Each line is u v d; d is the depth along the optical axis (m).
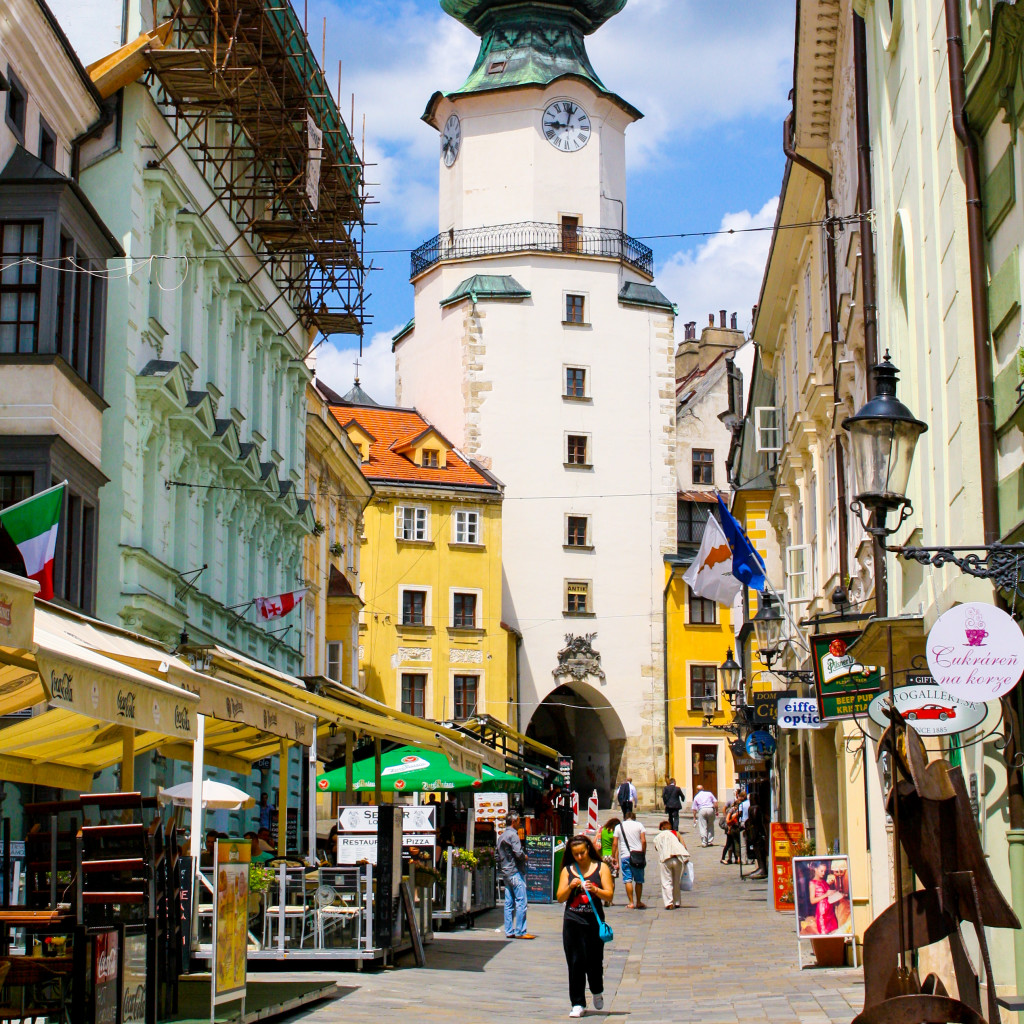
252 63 32.16
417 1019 15.62
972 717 13.93
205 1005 14.95
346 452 54.22
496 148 76.50
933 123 17.08
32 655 11.84
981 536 15.05
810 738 32.12
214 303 34.81
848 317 25.23
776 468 41.19
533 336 75.19
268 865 20.52
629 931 27.27
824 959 20.16
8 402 24.05
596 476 75.25
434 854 25.83
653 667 74.94
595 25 78.62
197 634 32.28
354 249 39.03
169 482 30.67
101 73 27.67
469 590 71.56
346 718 21.38
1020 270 13.81
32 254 24.25
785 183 31.61
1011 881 13.52
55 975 12.55
